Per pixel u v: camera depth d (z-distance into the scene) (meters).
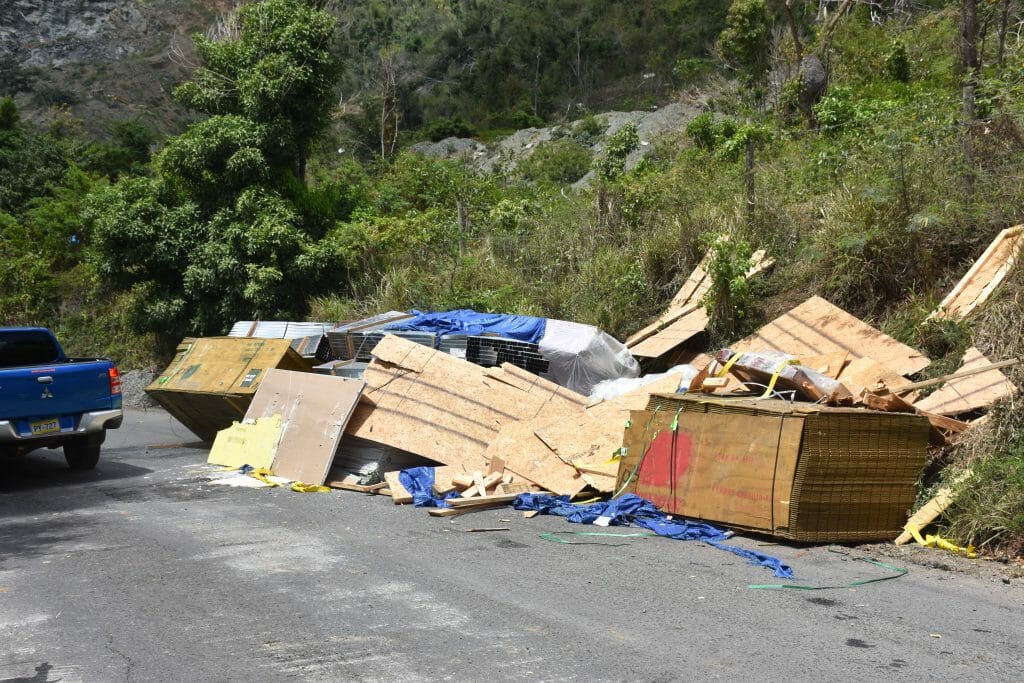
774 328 10.27
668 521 7.31
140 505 8.49
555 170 30.64
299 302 18.91
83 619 5.18
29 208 32.31
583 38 55.50
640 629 4.91
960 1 13.27
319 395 9.90
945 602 5.38
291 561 6.36
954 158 11.18
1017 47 15.48
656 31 54.09
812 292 11.56
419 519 7.66
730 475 7.01
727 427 7.12
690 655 4.52
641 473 7.76
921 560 6.27
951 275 10.33
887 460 6.84
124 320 22.92
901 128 12.37
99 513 8.17
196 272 18.67
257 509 8.16
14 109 39.69
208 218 19.48
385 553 6.55
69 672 4.39
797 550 6.55
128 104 63.19
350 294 18.42
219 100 20.70
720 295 11.74
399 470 9.47
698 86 32.22
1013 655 4.51
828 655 4.52
